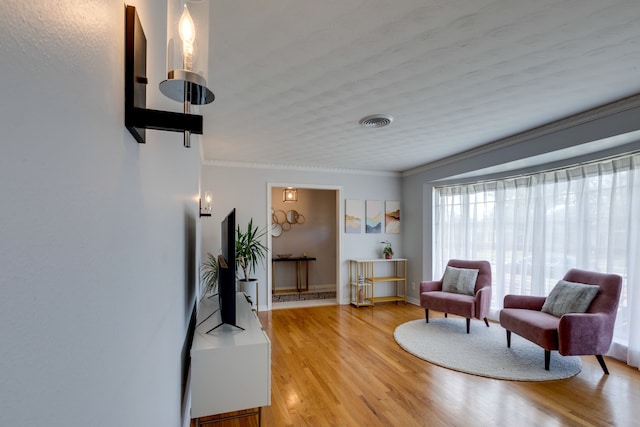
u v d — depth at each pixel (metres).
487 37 1.80
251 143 3.94
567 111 2.90
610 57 2.01
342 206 5.61
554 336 2.81
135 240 0.69
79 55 0.41
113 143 0.54
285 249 6.88
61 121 0.36
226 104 2.71
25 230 0.29
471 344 3.50
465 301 3.86
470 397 2.44
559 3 1.53
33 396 0.30
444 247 5.25
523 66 2.12
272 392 2.51
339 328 4.12
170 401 1.22
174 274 1.36
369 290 5.70
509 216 4.34
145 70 0.72
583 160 3.43
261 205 5.10
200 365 1.77
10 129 0.27
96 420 0.46
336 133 3.53
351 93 2.51
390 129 3.41
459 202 5.04
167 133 1.16
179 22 0.71
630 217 3.05
